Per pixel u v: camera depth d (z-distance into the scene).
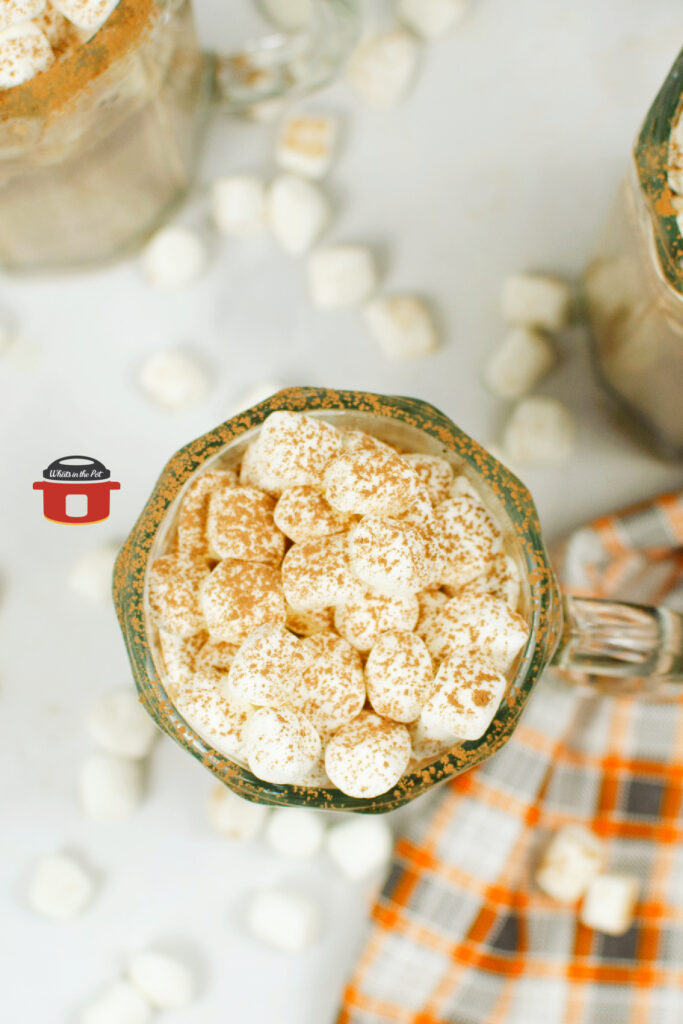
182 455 0.32
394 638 0.31
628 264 0.35
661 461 0.41
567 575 0.39
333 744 0.31
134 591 0.32
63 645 0.41
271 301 0.42
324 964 0.40
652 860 0.39
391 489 0.31
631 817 0.40
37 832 0.41
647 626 0.36
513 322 0.41
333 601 0.31
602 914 0.39
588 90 0.41
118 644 0.41
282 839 0.40
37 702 0.41
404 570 0.30
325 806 0.31
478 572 0.31
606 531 0.39
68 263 0.41
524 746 0.40
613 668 0.36
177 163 0.40
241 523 0.31
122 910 0.41
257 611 0.31
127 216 0.40
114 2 0.34
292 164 0.41
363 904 0.41
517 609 0.32
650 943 0.39
